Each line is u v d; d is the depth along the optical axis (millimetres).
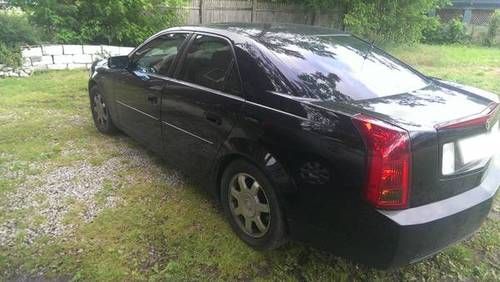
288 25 3613
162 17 9477
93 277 2543
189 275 2600
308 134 2342
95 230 3002
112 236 2941
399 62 3309
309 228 2428
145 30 9125
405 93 2707
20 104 5961
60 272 2578
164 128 3619
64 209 3271
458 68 10852
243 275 2623
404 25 13352
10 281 2496
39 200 3391
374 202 2109
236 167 2838
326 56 2947
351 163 2154
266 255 2811
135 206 3348
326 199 2287
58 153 4344
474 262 2857
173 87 3422
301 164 2369
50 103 6078
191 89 3219
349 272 2684
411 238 2113
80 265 2641
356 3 12602
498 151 2768
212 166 3096
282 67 2719
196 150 3240
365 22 12383
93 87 4934
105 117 4809
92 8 8570
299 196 2406
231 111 2814
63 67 8172
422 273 2719
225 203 3053
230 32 3186
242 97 2791
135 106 4051
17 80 7254
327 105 2387
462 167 2324
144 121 3943
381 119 2193
